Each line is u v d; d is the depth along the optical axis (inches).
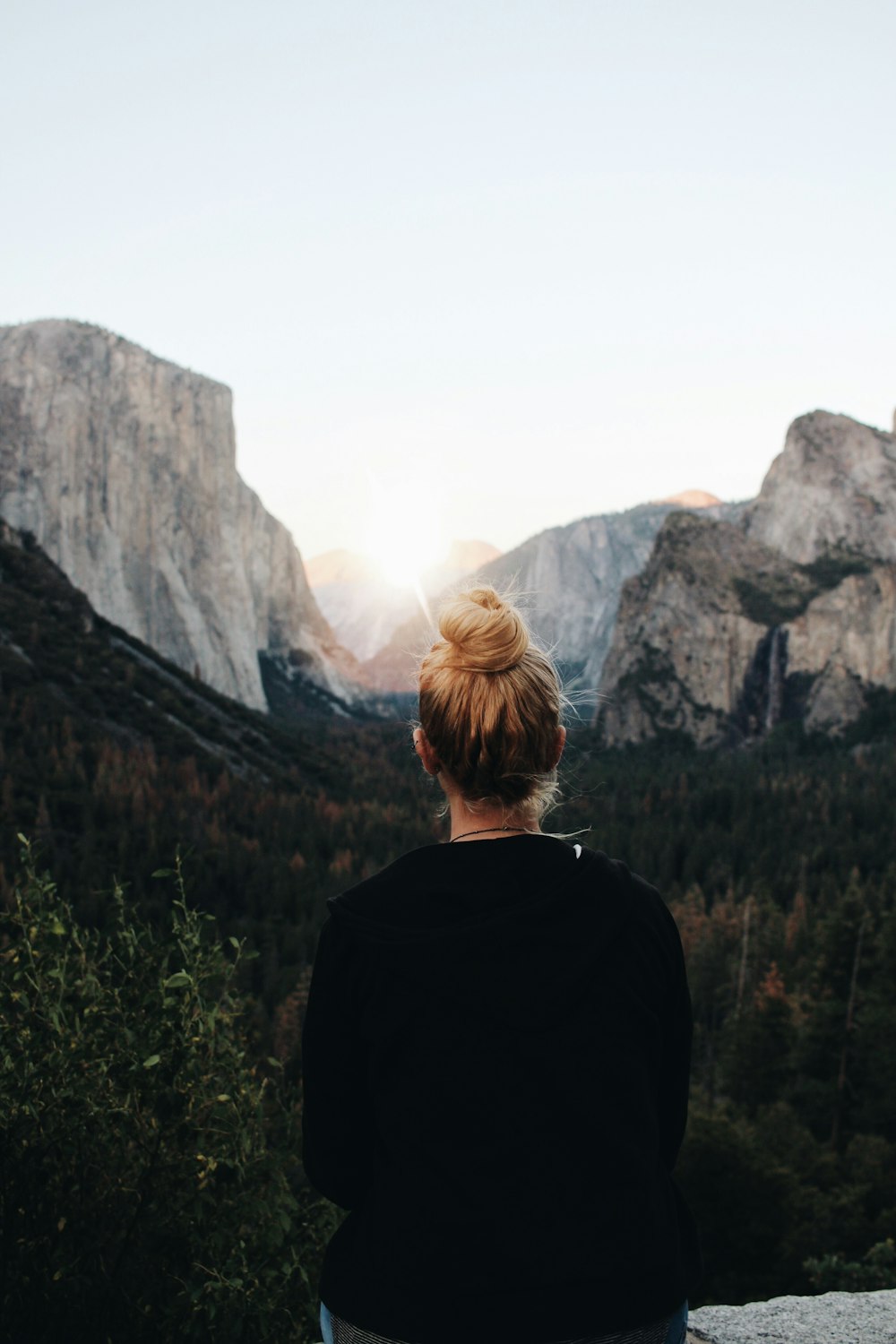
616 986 77.6
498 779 80.4
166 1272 155.5
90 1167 166.6
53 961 176.6
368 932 78.5
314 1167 82.5
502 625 80.3
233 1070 184.4
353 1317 72.8
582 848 83.4
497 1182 71.2
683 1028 84.4
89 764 4483.3
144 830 3555.6
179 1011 169.9
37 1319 143.2
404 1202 72.8
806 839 4384.8
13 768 3823.8
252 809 4581.7
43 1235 153.4
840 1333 137.1
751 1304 145.6
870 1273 406.9
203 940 183.8
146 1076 168.7
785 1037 1558.8
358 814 4709.6
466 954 75.4
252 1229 168.1
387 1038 76.2
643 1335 70.5
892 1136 1310.3
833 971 1476.4
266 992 1957.4
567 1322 68.5
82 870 2896.2
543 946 76.3
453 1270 69.7
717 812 5472.4
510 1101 72.7
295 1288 172.9
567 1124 72.7
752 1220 871.1
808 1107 1401.3
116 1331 146.2
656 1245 71.7
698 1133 897.5
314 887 3294.8
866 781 6077.8
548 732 81.4
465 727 79.2
